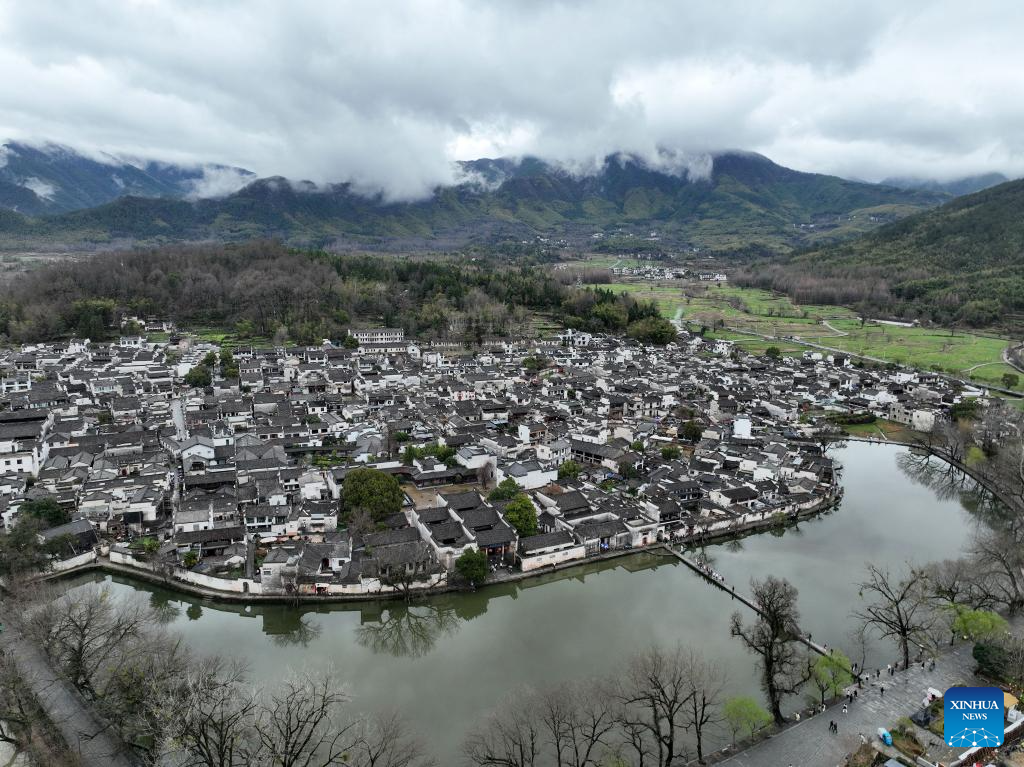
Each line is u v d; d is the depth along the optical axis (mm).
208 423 186375
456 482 155875
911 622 100500
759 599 90875
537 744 74625
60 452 158125
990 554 104375
